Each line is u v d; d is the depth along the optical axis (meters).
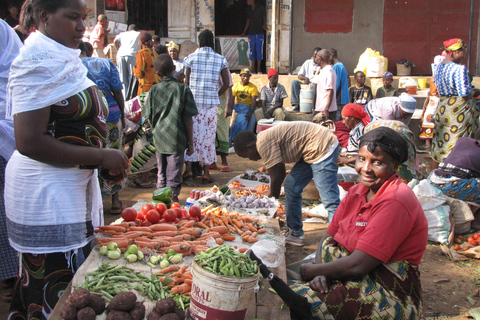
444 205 5.16
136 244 3.23
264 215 4.70
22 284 2.70
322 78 8.94
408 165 5.18
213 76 6.83
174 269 3.01
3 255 3.69
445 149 6.99
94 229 3.00
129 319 2.35
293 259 4.57
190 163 7.22
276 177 4.61
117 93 5.18
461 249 4.90
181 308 2.59
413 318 2.56
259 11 12.49
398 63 11.98
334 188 4.50
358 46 12.31
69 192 2.57
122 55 9.12
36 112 2.31
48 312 2.67
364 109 5.95
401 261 2.56
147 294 2.72
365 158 2.56
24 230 2.55
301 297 2.66
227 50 12.91
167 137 5.30
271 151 4.42
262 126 6.91
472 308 3.62
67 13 2.37
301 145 4.46
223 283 2.32
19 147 2.35
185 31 12.75
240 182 6.64
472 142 5.40
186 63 6.89
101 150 2.57
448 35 12.05
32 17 2.41
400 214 2.46
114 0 12.17
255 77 11.45
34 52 2.32
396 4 11.99
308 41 12.36
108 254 3.03
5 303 3.65
